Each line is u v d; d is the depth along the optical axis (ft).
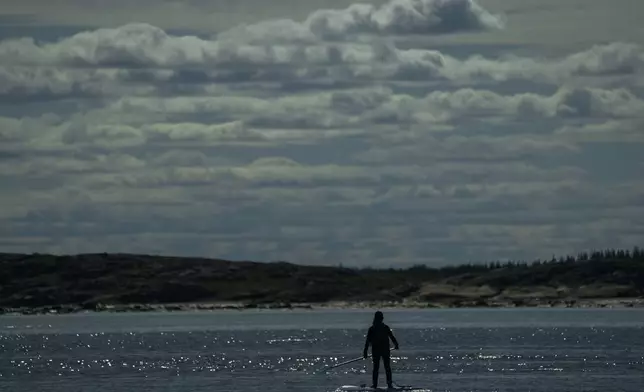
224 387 255.70
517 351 400.47
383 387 237.66
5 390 257.34
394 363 336.49
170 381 274.77
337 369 312.09
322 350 429.38
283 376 286.05
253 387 254.68
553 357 360.48
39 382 278.26
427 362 339.36
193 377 287.28
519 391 240.53
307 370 308.40
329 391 242.58
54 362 364.58
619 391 240.73
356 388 236.22
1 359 383.65
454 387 249.34
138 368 326.85
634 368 306.55
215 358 378.32
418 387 249.75
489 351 402.72
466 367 314.76
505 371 297.53
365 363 335.88
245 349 444.55
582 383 258.57
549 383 258.98
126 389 255.50
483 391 239.71
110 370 319.47
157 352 426.92
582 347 427.74
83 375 300.40
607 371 295.69
